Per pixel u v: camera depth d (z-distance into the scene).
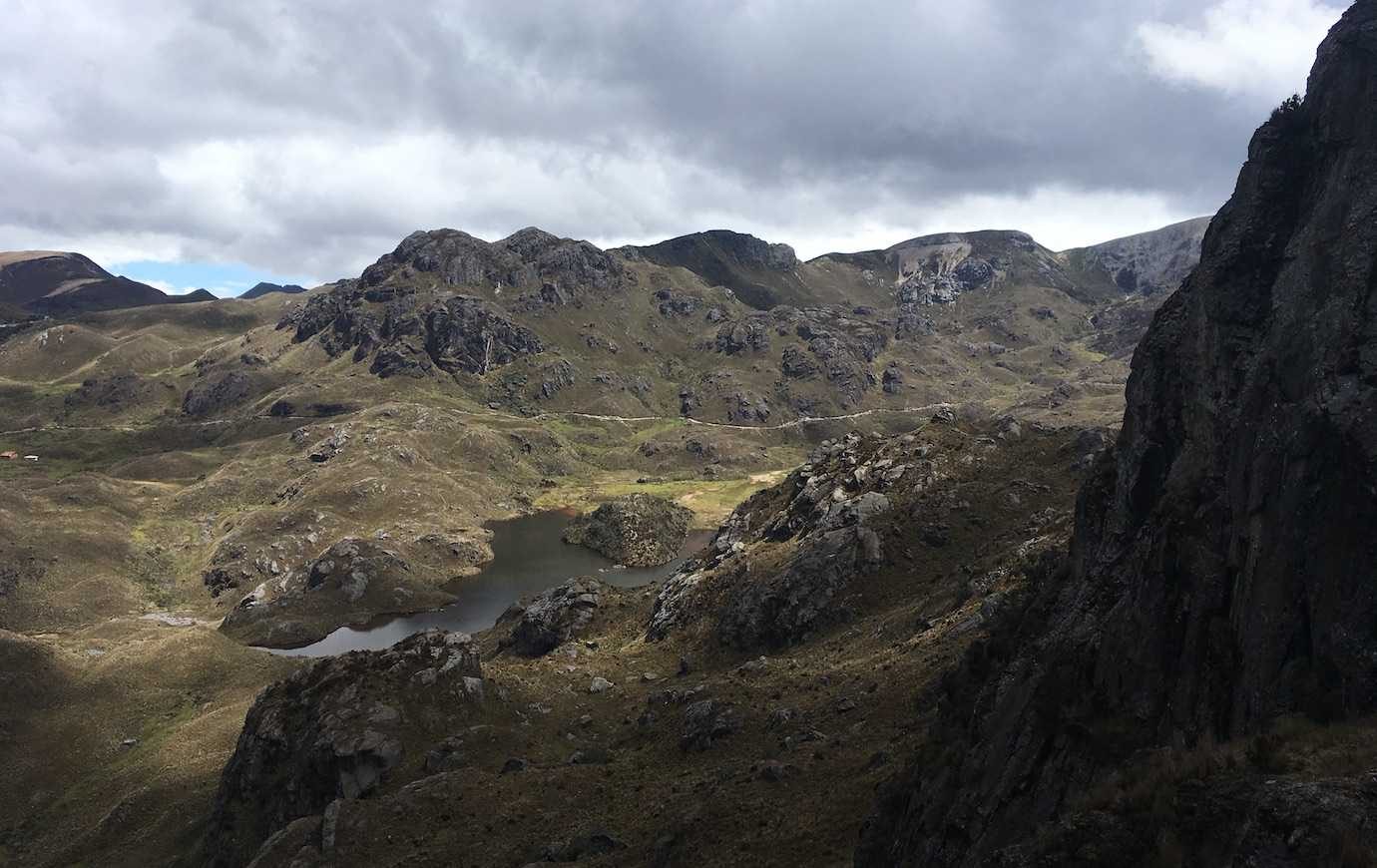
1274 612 21.30
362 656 80.25
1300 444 21.73
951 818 27.22
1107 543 32.78
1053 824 20.12
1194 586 24.55
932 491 96.94
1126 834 18.11
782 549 101.56
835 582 87.69
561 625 116.62
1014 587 65.19
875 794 40.97
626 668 94.94
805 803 44.53
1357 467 20.12
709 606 100.44
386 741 68.75
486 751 69.44
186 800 86.69
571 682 90.44
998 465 101.50
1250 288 29.33
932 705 51.53
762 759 54.53
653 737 68.31
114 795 93.06
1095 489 37.06
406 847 54.81
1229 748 18.94
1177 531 26.03
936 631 67.12
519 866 49.50
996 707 29.75
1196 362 30.45
